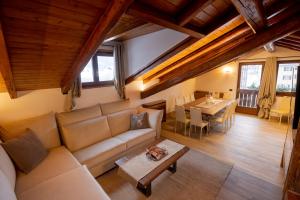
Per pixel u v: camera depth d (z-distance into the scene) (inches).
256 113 238.2
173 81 165.8
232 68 248.2
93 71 141.5
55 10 57.3
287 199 61.3
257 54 222.8
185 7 72.2
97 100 144.6
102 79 148.9
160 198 88.6
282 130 180.7
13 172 73.2
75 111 121.7
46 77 100.3
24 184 71.7
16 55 72.3
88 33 74.7
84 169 83.3
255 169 112.3
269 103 218.5
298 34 120.8
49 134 104.6
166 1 65.8
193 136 165.9
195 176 105.3
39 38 67.9
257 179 102.2
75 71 98.7
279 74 214.7
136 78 158.2
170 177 104.4
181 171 110.3
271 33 109.6
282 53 204.2
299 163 62.2
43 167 83.7
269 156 128.5
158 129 151.1
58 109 121.6
